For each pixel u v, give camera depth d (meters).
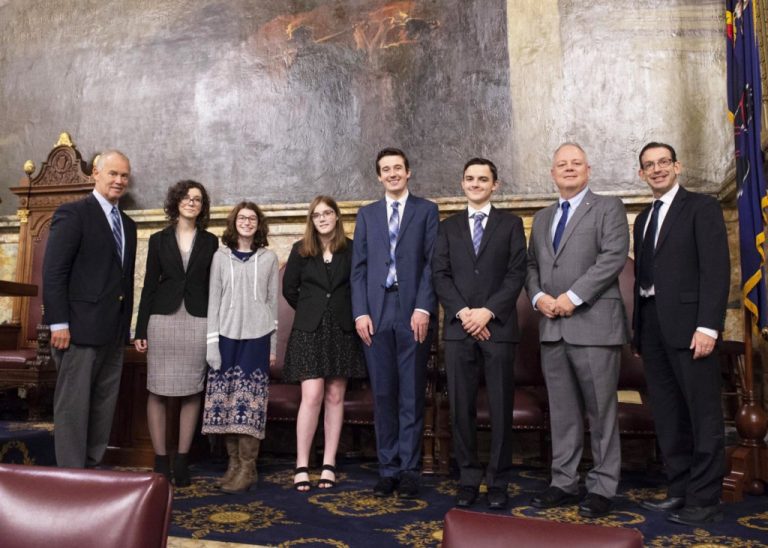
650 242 3.34
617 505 3.30
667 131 4.85
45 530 1.10
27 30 6.49
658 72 4.93
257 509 3.15
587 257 3.28
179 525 2.85
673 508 3.17
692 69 4.87
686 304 3.12
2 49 6.53
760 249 3.56
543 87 5.12
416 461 3.49
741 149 3.75
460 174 5.19
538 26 5.20
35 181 6.08
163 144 5.95
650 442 4.49
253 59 5.83
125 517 1.09
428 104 5.34
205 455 4.57
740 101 3.81
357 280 3.71
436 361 4.20
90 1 6.36
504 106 5.18
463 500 3.22
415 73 5.41
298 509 3.16
